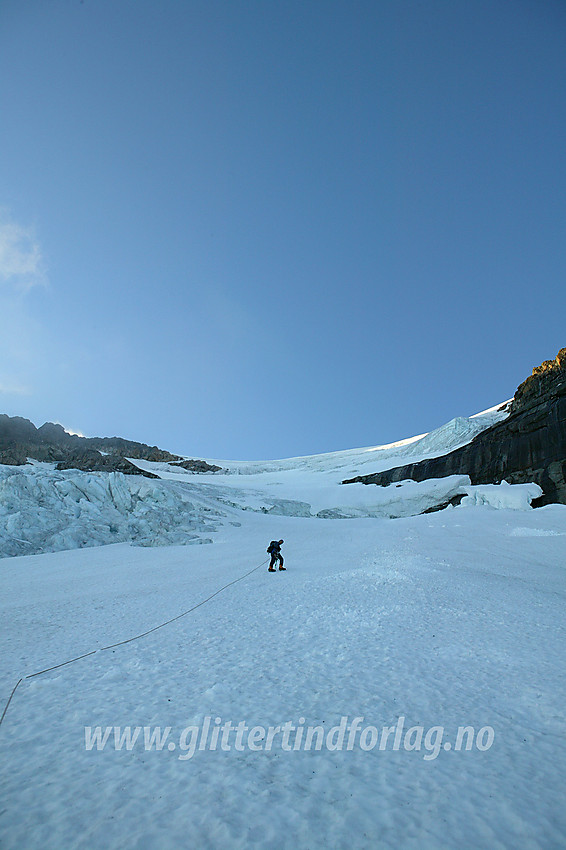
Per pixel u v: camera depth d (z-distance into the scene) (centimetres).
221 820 255
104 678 504
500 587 1102
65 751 340
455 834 242
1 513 2770
